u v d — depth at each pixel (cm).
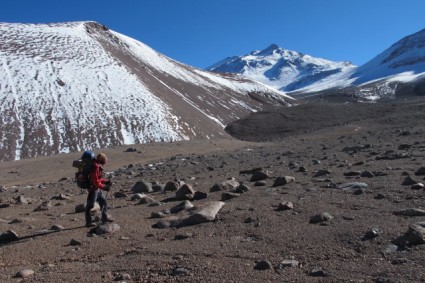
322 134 5250
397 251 517
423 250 505
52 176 2781
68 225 928
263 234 655
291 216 737
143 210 995
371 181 974
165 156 3603
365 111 8988
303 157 1909
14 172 3081
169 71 13750
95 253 677
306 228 654
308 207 784
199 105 11188
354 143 2505
